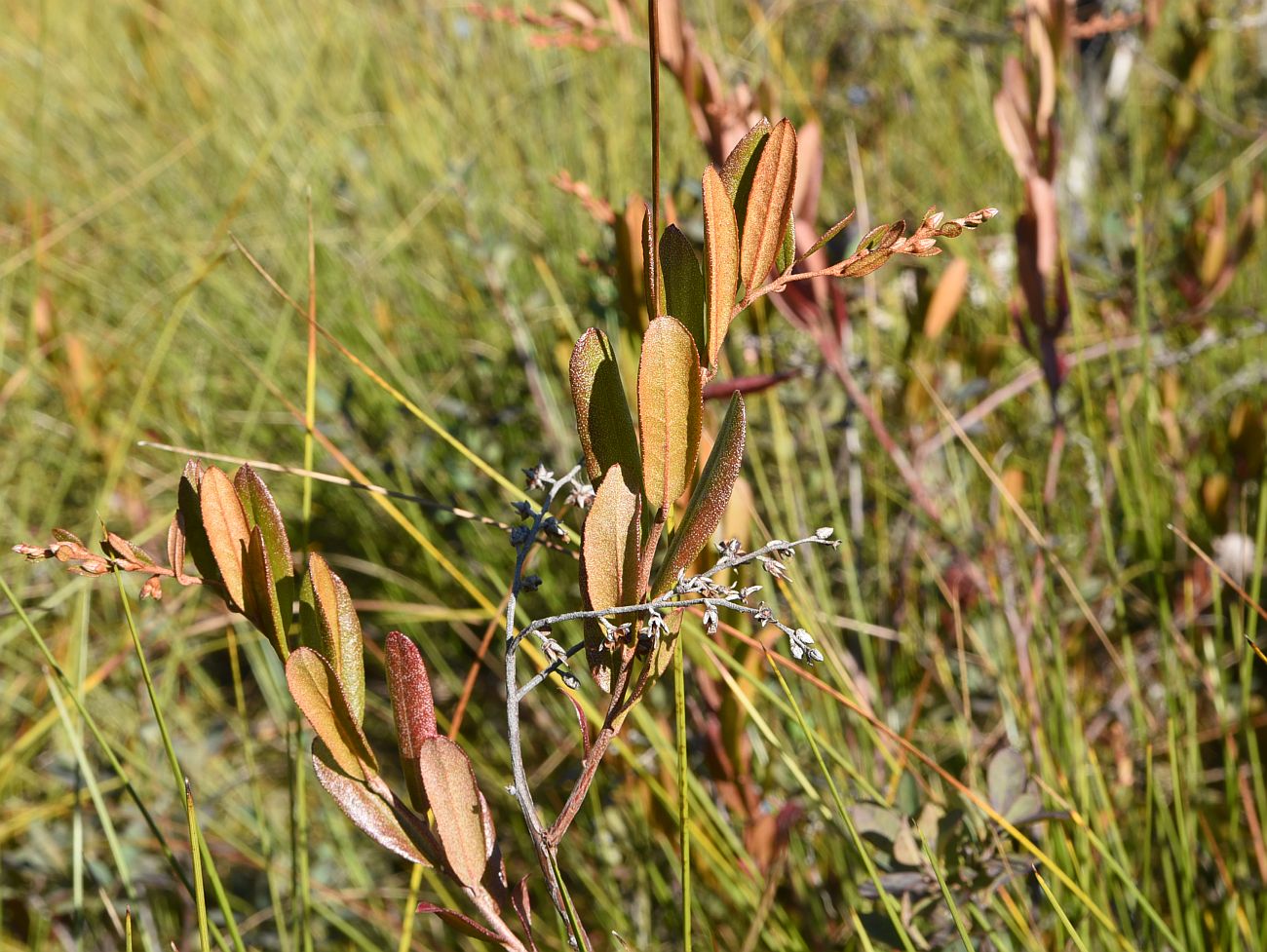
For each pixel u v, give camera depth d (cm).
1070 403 82
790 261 32
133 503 88
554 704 73
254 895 70
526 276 101
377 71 152
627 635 33
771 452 79
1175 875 55
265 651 74
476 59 139
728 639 50
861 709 46
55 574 85
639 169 112
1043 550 58
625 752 51
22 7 177
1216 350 89
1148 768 50
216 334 96
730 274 32
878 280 90
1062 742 59
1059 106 102
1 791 65
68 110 152
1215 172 110
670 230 33
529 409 84
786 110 109
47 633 83
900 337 85
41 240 100
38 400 102
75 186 139
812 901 58
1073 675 68
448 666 87
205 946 39
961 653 58
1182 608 72
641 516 34
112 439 90
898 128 119
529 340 87
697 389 32
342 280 109
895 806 50
